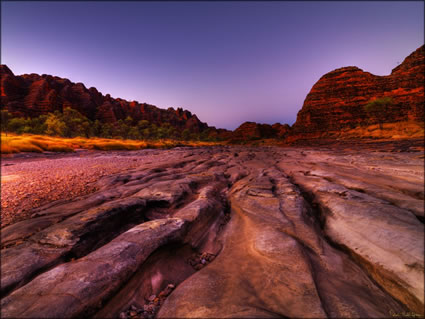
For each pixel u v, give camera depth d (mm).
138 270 2852
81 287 2258
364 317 2182
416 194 5223
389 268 2885
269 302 2260
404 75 61969
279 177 8789
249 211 5312
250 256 3293
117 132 97938
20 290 2236
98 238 3885
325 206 5152
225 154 23391
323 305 2283
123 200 5426
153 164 14000
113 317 2305
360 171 8805
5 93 96250
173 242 3650
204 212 5070
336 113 69750
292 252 3184
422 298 2418
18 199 6770
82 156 24812
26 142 26344
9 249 3250
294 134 77688
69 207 5430
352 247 3559
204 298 2365
